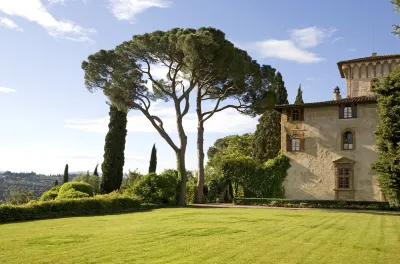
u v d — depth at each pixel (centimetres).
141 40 3183
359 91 3941
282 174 3666
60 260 923
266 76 3662
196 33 2969
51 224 1702
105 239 1237
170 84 3756
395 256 1019
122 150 3988
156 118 3528
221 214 2262
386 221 1936
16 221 1845
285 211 2605
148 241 1200
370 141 3384
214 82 3600
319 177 3525
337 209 3114
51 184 15400
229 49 3128
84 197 2473
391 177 2381
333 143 3519
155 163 4956
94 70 3306
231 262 920
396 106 2459
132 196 2833
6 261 907
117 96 3403
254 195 3766
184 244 1148
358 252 1062
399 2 1433
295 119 3694
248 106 3688
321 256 1003
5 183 14888
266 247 1110
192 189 3959
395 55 3800
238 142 6334
